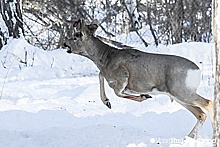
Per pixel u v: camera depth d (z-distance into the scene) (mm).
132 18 34219
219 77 7848
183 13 31469
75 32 12891
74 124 12930
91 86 19203
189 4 32875
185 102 11250
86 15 36812
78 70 26094
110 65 12336
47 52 27906
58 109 15008
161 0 34094
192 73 11117
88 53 12859
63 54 27578
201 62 22609
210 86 17766
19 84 20797
